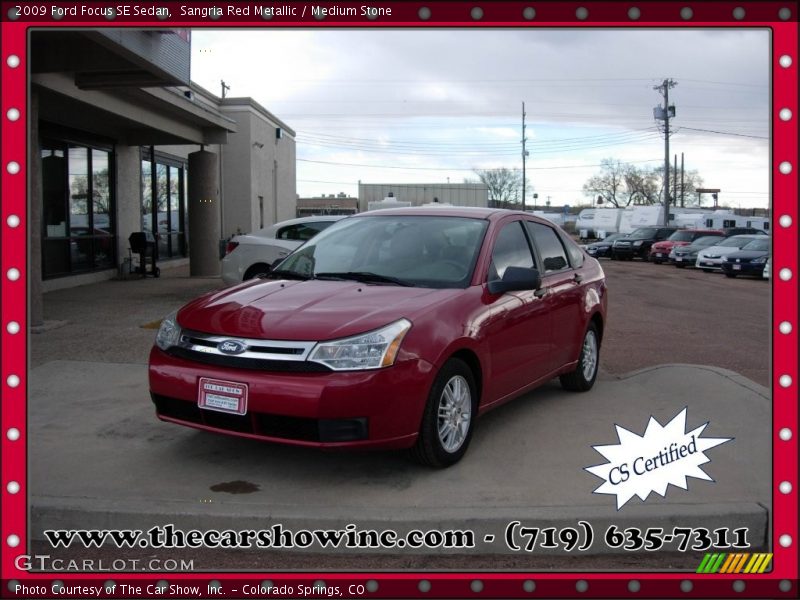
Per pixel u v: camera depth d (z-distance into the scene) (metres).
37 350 8.37
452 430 4.80
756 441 5.36
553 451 5.16
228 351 4.43
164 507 4.11
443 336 4.58
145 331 9.67
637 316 13.53
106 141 16.80
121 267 17.30
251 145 26.25
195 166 17.89
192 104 15.44
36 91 9.79
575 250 7.01
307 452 5.13
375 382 4.23
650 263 34.62
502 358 5.23
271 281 5.47
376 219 6.06
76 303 12.39
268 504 4.15
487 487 4.50
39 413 5.95
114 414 5.94
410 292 4.95
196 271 17.92
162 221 21.19
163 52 10.13
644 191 94.88
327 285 5.19
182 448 5.18
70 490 4.39
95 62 9.84
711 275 26.23
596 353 7.07
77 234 15.70
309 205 85.75
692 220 48.31
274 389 4.24
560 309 6.14
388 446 4.34
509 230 5.91
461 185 29.05
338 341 4.29
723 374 7.06
